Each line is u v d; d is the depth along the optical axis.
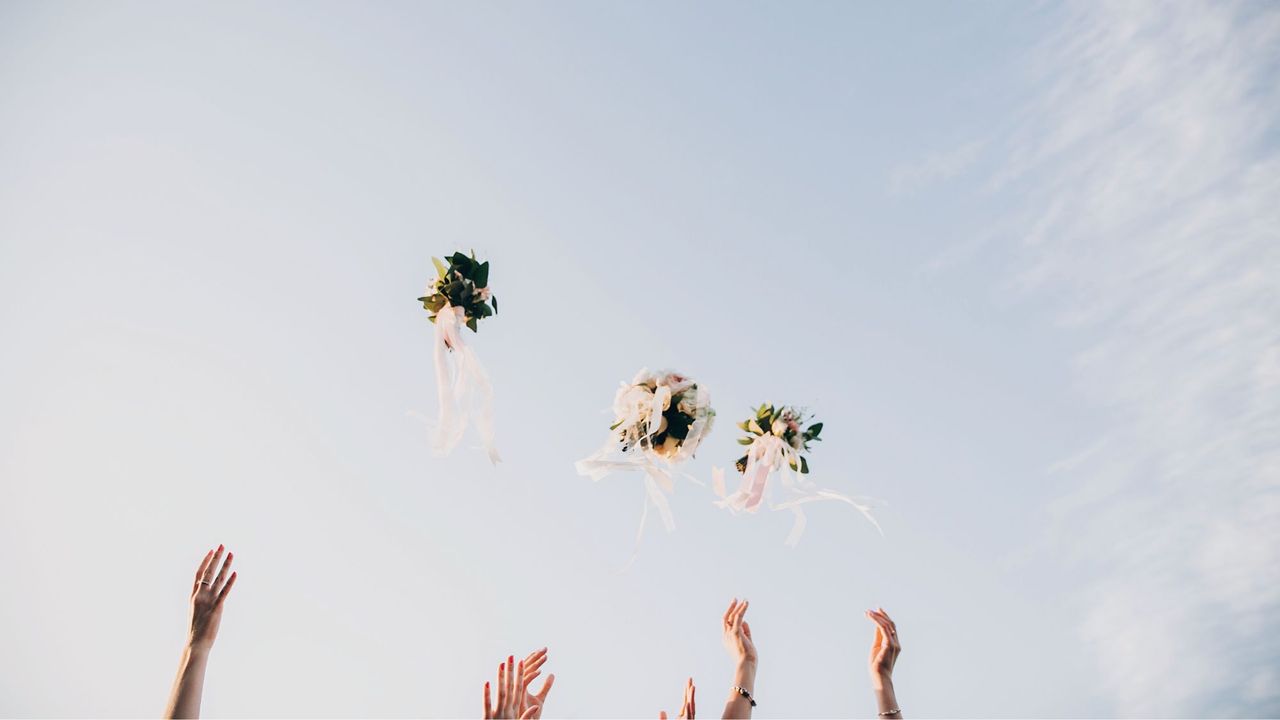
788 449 4.57
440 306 4.21
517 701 3.06
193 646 3.06
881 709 3.66
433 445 4.01
